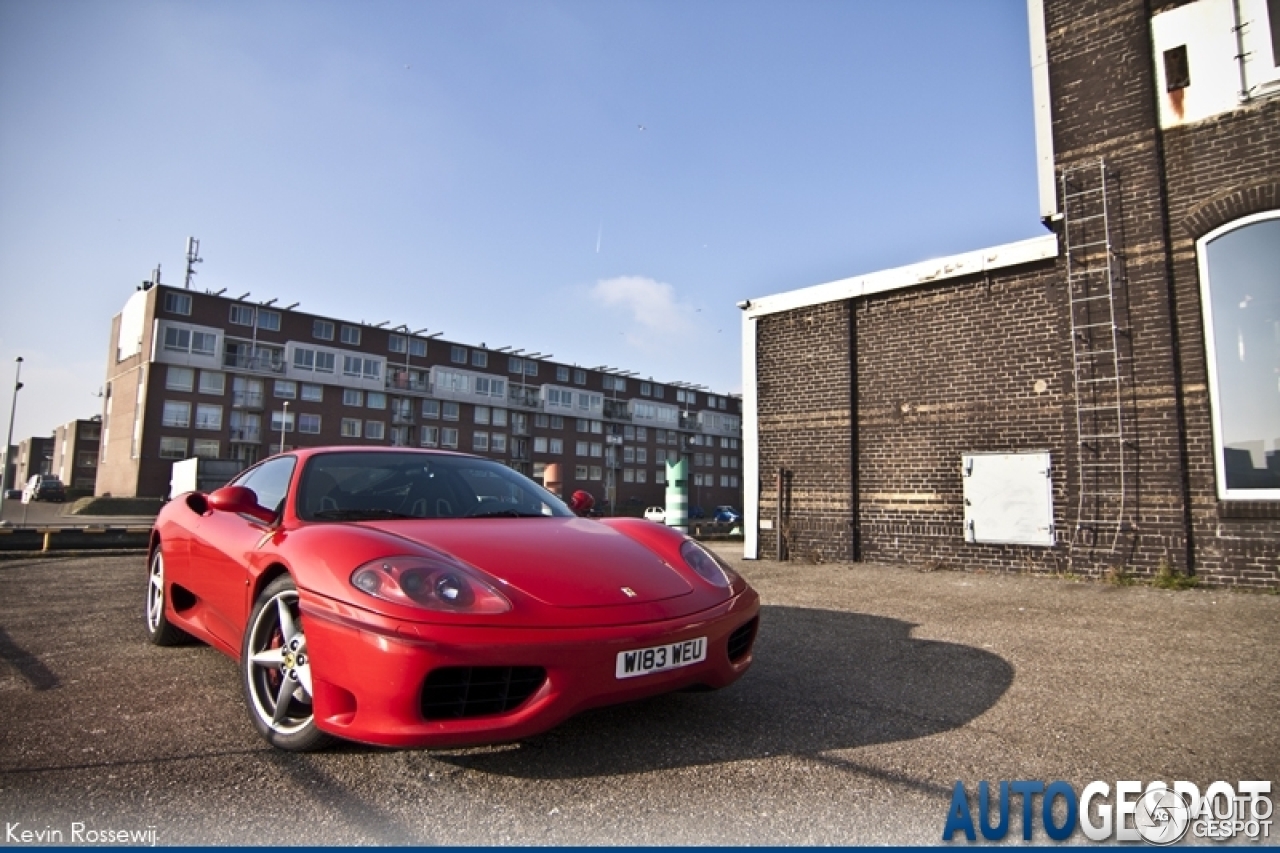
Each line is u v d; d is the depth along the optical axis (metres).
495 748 2.40
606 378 82.38
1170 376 6.69
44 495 54.09
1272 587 6.05
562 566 2.44
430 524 2.75
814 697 3.01
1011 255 7.82
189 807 1.96
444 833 1.83
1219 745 2.48
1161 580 6.41
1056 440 7.42
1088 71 7.40
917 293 8.68
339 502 3.01
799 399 9.62
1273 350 6.23
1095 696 3.04
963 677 3.34
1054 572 7.30
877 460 8.87
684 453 89.31
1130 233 7.03
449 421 67.19
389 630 2.05
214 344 52.66
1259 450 6.23
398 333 64.38
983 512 7.89
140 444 48.94
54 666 3.49
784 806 2.00
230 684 3.17
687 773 2.22
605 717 2.72
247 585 2.75
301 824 1.87
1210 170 6.66
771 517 9.71
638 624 2.26
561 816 1.93
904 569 8.18
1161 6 7.02
